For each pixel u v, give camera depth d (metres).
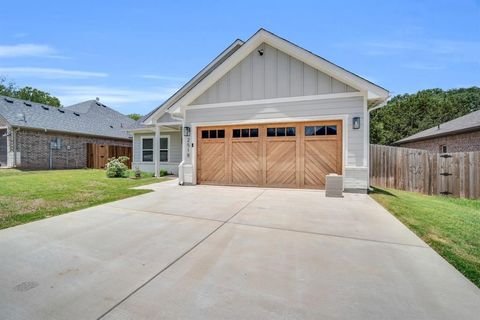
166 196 7.23
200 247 3.46
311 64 8.21
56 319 1.99
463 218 5.44
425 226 4.52
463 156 9.01
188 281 2.57
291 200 6.65
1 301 2.22
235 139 9.33
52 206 5.80
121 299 2.26
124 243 3.59
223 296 2.30
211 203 6.27
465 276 2.70
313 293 2.35
